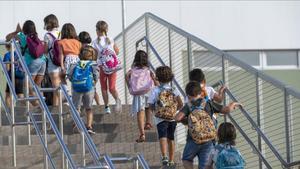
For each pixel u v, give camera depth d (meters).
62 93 15.42
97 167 12.74
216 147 13.61
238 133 16.48
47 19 17.27
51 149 15.70
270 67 21.41
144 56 16.17
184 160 14.16
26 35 17.11
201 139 13.96
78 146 15.78
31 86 15.91
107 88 17.28
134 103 16.06
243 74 16.19
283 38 21.38
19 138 15.96
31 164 15.18
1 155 15.38
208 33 21.11
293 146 15.03
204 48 17.14
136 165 13.31
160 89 15.14
